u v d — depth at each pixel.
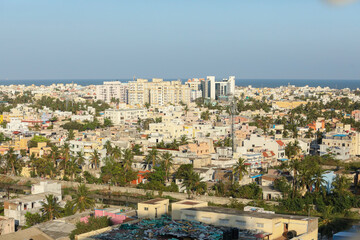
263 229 97.62
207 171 194.12
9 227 131.50
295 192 165.00
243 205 163.12
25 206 151.00
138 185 194.75
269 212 115.19
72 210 148.50
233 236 93.31
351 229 136.12
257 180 192.50
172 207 111.25
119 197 187.75
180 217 107.88
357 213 152.25
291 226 99.62
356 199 157.38
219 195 176.62
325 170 197.12
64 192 190.62
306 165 179.75
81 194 152.12
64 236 116.44
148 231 96.56
